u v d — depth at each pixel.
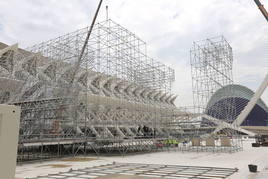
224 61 42.19
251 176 13.99
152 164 20.64
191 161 23.20
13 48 32.81
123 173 15.57
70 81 33.19
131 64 42.19
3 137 4.11
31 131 28.58
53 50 36.88
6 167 4.10
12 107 4.31
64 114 30.33
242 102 95.88
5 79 29.84
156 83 52.41
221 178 13.42
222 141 34.28
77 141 28.77
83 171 16.61
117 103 38.56
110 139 30.78
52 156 27.53
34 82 31.86
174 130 46.84
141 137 35.78
